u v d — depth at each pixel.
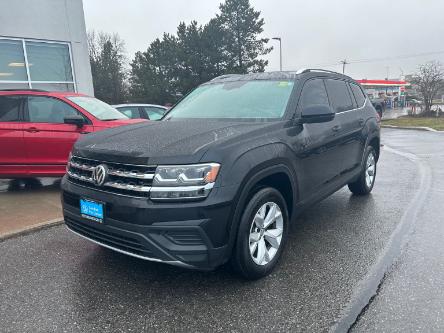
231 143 3.11
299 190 3.85
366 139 5.64
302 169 3.86
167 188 2.82
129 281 3.38
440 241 4.18
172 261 2.86
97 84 54.00
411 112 34.19
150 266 3.67
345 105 5.25
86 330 2.71
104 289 3.26
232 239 3.03
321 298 3.07
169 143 3.09
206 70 40.28
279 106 4.00
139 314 2.88
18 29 11.35
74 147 3.61
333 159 4.59
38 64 11.94
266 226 3.41
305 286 3.26
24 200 5.95
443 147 12.26
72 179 3.49
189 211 2.81
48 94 6.32
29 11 11.51
